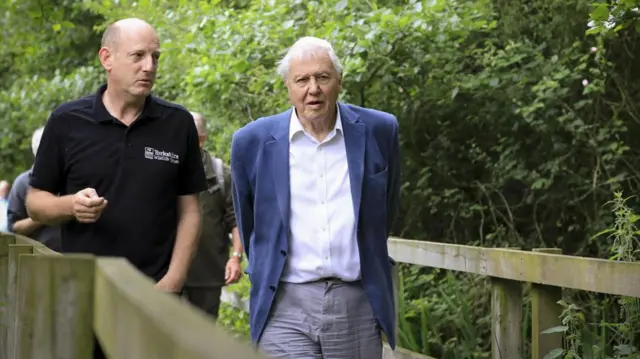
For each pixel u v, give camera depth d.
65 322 2.26
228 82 8.10
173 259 3.87
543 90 7.82
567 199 8.11
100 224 3.74
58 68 14.27
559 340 4.79
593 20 5.28
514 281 5.04
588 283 4.40
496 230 8.39
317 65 3.77
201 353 1.18
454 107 8.24
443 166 8.54
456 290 6.79
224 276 5.66
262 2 8.16
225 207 5.65
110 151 3.76
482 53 8.25
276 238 3.85
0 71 15.40
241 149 3.95
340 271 3.82
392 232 8.91
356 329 3.85
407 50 7.68
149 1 9.62
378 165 3.89
